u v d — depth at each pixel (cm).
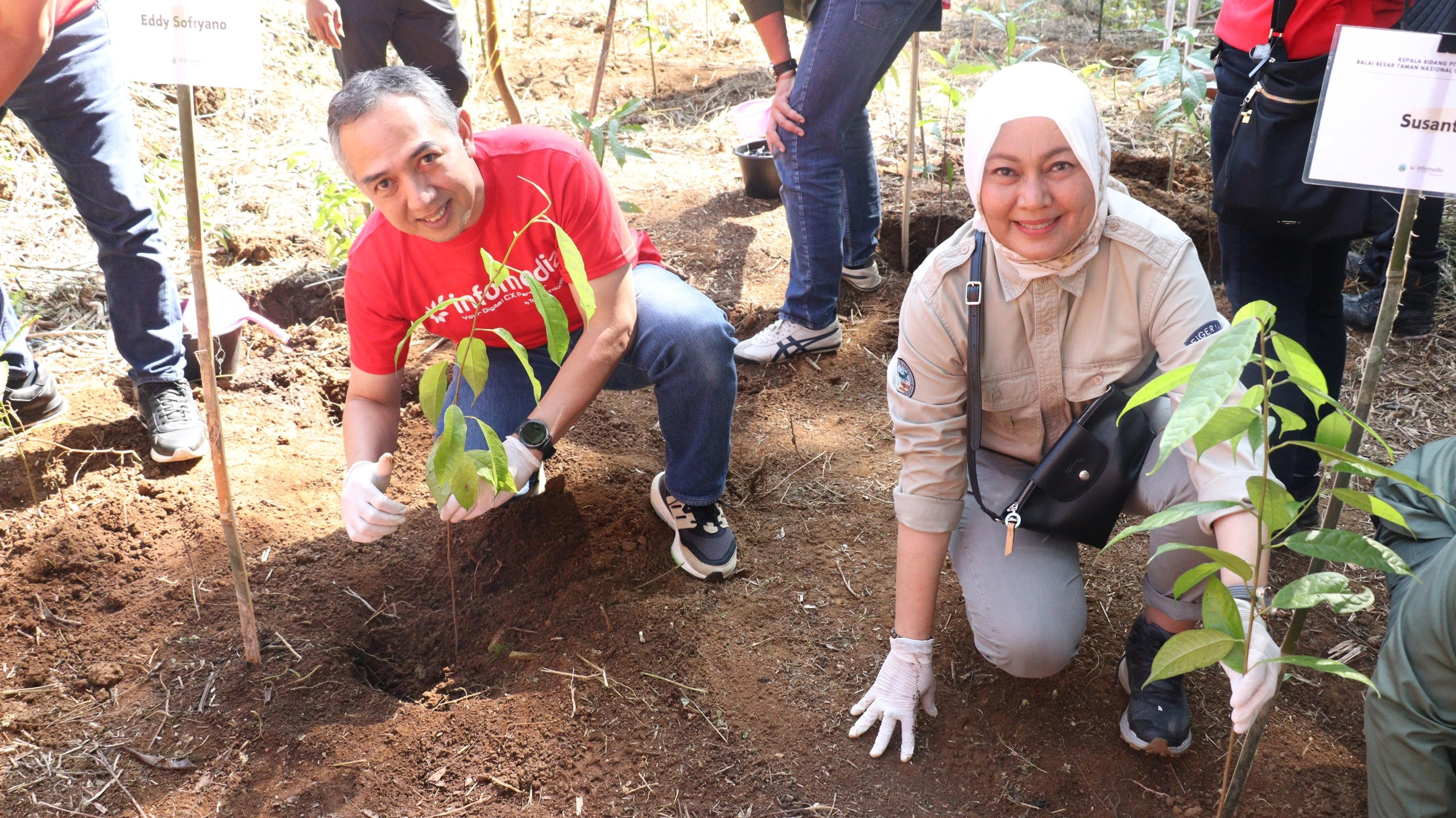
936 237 403
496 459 179
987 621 197
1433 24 199
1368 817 181
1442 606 157
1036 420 197
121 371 315
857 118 345
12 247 362
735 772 202
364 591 248
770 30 307
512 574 252
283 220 391
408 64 392
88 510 258
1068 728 210
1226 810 167
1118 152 450
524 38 597
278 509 269
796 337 336
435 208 193
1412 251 328
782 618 240
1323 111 140
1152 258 173
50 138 252
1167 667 134
